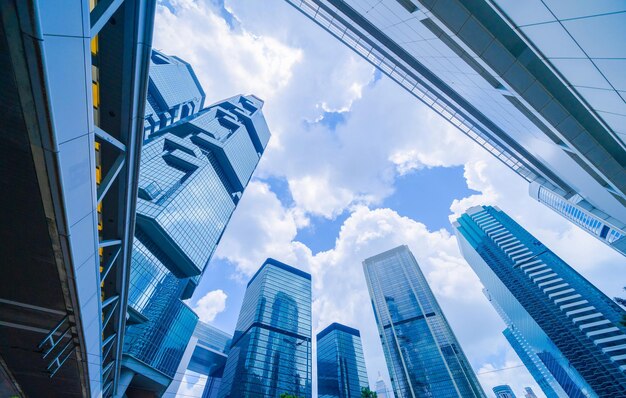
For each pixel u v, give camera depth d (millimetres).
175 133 146625
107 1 9633
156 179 101000
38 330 17297
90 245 13328
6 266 12789
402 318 150375
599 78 9672
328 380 125562
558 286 125625
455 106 34031
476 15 13805
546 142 20547
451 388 113312
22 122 7781
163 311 80625
